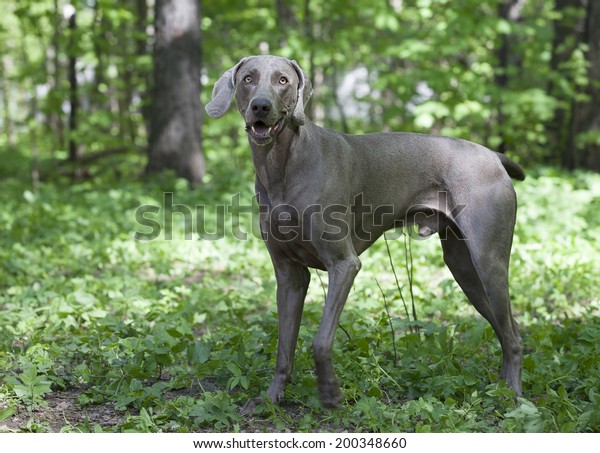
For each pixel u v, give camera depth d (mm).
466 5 11938
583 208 9836
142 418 3572
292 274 4051
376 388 3986
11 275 7121
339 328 4965
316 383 3963
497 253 4137
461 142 4297
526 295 6359
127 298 6031
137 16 16312
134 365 4168
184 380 4270
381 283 6777
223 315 5805
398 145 4180
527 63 16500
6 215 10352
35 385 3928
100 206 10984
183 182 12211
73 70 16281
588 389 4023
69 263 7613
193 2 13031
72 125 16594
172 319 5414
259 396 3955
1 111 29000
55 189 13828
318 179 3799
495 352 4691
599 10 13852
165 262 7566
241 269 7570
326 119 18594
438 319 5844
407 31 13672
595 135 13422
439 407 3748
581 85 14070
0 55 22219
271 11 16078
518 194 10023
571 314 5938
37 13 16344
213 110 3838
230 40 16484
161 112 13039
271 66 3660
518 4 16594
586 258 7418
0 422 3723
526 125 15188
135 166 15883
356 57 16594
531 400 4105
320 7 14930
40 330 5074
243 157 15438
